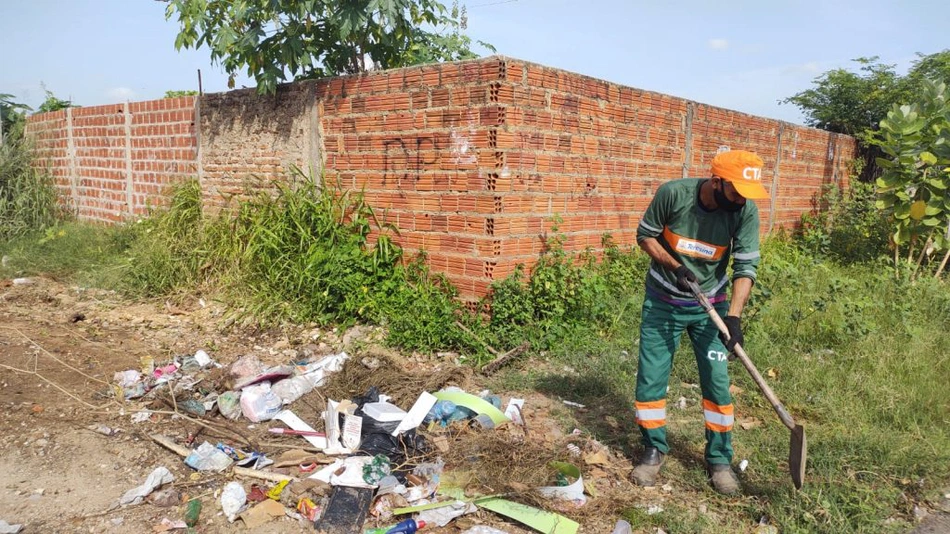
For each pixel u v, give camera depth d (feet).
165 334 21.39
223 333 21.71
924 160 28.53
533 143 20.62
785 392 16.81
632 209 25.72
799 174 40.14
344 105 23.44
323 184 24.09
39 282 28.30
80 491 12.03
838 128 50.70
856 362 18.17
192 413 15.42
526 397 16.69
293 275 23.06
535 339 19.52
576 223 22.93
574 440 14.12
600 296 21.53
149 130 33.09
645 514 11.59
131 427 14.58
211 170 29.55
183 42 25.79
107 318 22.88
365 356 18.81
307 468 12.83
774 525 11.43
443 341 19.65
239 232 25.88
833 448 13.64
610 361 18.51
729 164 11.47
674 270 12.21
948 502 12.17
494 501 11.73
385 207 22.58
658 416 12.67
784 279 25.20
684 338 20.03
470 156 20.10
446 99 20.48
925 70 48.75
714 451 12.52
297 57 24.72
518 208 20.40
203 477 12.57
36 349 18.89
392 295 21.40
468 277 20.54
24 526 10.87
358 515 11.16
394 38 27.17
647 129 25.90
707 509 11.93
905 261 28.60
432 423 14.49
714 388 12.44
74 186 39.73
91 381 17.08
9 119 44.47
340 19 23.81
